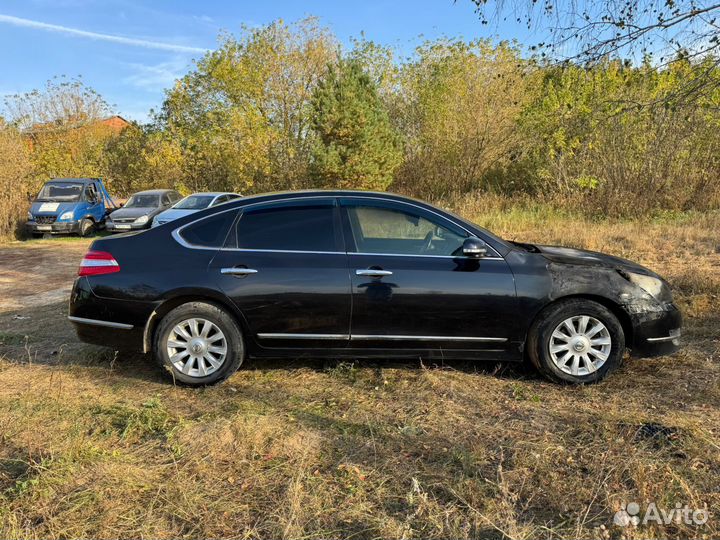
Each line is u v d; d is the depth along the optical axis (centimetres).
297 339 407
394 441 319
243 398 390
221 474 287
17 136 1820
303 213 421
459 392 393
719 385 384
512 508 251
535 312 400
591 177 1495
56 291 842
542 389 399
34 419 347
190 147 2361
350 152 1953
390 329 403
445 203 1828
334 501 263
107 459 298
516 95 1847
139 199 1786
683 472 273
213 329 411
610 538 230
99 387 414
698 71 590
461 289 398
